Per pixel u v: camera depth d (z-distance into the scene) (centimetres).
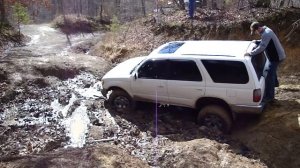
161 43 1479
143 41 1564
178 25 1489
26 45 2084
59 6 4931
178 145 778
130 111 954
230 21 1345
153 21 1694
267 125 823
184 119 911
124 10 4281
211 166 701
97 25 3291
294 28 1167
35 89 1172
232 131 846
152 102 917
